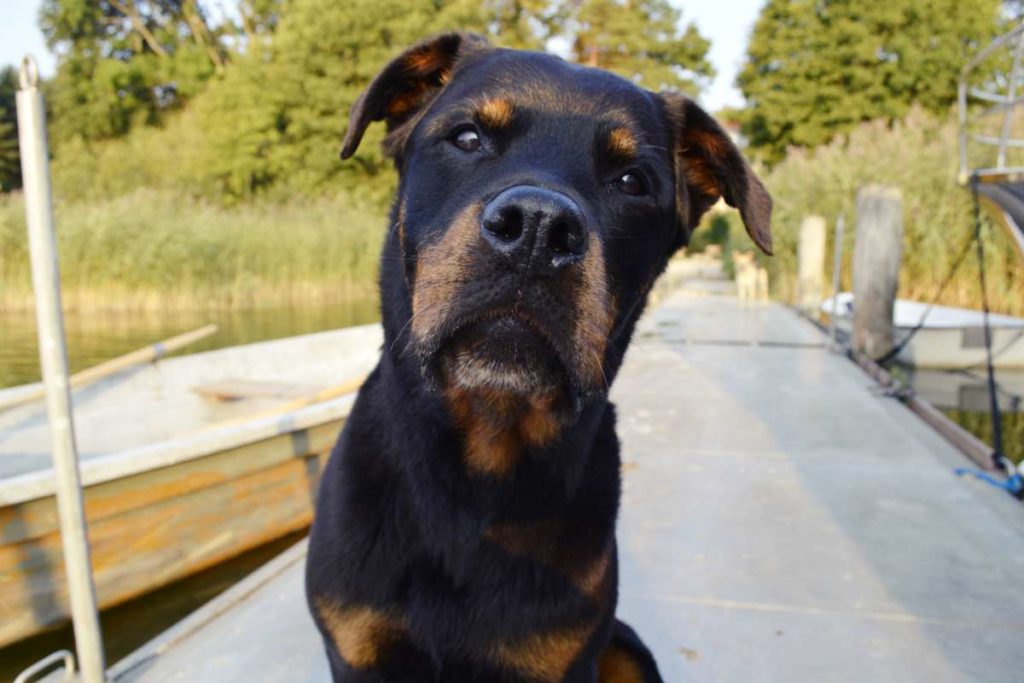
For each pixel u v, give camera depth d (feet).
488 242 1.37
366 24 20.44
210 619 2.26
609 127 1.64
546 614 1.57
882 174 10.90
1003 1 22.25
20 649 2.64
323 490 1.74
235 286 11.96
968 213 8.94
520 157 1.55
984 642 2.10
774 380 5.55
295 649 2.09
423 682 1.63
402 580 1.58
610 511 1.69
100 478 2.58
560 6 26.50
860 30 22.47
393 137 1.96
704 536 2.76
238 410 4.78
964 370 7.00
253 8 29.86
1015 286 8.32
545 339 1.41
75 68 28.66
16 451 3.71
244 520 3.20
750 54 25.02
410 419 1.59
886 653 2.06
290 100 20.35
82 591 1.93
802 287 10.55
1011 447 4.58
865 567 2.52
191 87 27.68
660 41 27.89
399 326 1.68
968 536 2.74
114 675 1.98
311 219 14.90
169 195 15.11
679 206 2.02
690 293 13.91
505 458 1.54
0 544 2.43
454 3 21.57
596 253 1.46
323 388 4.77
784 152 24.59
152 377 4.71
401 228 1.73
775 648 2.08
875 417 4.43
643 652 1.88
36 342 7.60
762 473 3.42
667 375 5.73
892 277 6.88
